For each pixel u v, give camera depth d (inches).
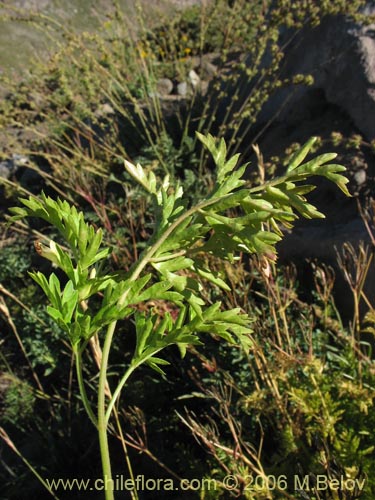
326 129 165.5
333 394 91.4
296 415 87.2
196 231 38.8
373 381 90.4
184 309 41.9
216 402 108.7
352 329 92.4
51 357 136.6
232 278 95.7
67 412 132.4
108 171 189.8
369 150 149.8
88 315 39.1
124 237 150.9
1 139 253.4
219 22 301.6
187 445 111.0
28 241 197.0
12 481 119.3
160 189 43.0
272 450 101.3
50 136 233.3
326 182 151.2
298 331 114.1
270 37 167.5
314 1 183.8
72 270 40.2
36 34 364.8
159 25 315.0
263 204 36.4
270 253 35.9
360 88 158.7
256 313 110.0
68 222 40.4
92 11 384.5
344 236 133.6
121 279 40.7
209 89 221.6
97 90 231.8
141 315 42.7
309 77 147.9
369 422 86.5
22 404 134.3
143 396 119.9
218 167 42.9
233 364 110.2
